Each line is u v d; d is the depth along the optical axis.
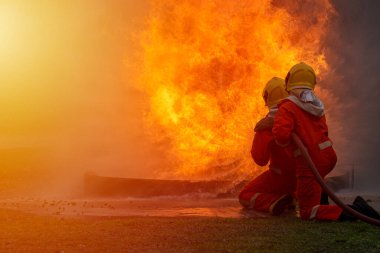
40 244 8.73
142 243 8.75
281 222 10.17
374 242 8.70
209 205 12.07
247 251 8.27
